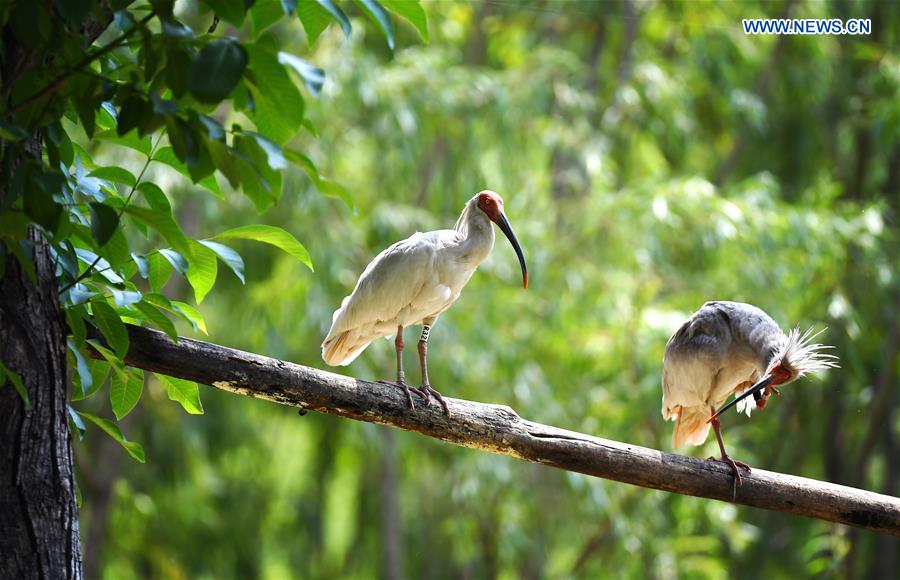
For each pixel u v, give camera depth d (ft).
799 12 59.47
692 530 52.29
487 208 24.54
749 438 56.80
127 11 13.57
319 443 62.34
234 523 66.08
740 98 57.57
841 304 49.03
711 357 25.54
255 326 51.60
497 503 52.31
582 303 49.93
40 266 14.89
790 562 64.80
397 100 49.55
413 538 66.59
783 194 66.08
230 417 61.46
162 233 14.14
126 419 53.57
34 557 14.48
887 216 56.70
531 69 55.83
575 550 55.21
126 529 58.03
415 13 14.12
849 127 63.87
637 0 60.70
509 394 50.78
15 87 13.78
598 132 58.54
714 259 50.65
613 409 49.29
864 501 21.45
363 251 51.11
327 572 77.92
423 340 24.52
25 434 14.57
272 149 12.96
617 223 50.29
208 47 12.16
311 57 48.29
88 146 41.86
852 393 58.23
